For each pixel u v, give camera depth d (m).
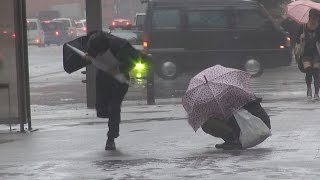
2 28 36.81
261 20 67.94
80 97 56.44
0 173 23.92
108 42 27.67
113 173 23.34
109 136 28.48
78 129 36.38
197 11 67.81
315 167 23.14
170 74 67.88
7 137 34.38
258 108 27.75
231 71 27.36
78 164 25.31
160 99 52.22
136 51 27.89
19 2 36.62
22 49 36.78
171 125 36.09
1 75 36.91
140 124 36.97
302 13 53.97
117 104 28.38
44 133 35.44
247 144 27.06
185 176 22.41
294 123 34.66
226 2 67.88
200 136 31.80
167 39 67.81
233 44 67.88
